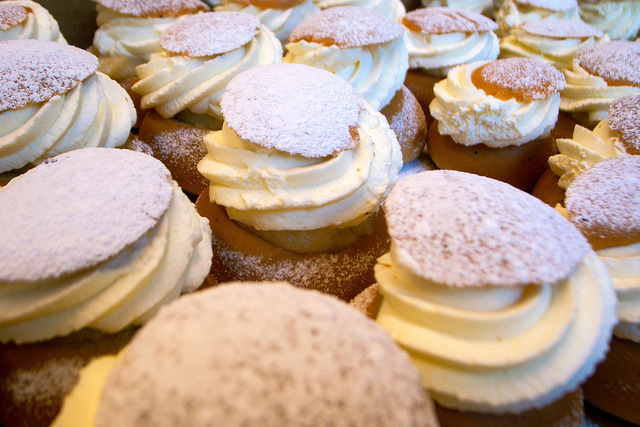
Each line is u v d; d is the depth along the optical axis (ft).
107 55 1.00
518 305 0.42
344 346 0.35
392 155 0.66
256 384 0.32
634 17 1.28
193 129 0.80
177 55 0.79
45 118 0.64
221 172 0.60
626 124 0.71
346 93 0.63
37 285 0.45
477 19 1.01
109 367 0.41
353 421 0.32
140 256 0.48
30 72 0.64
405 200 0.47
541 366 0.41
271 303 0.37
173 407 0.31
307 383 0.33
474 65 0.87
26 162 0.65
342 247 0.64
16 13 0.84
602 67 0.87
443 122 0.84
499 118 0.77
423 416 0.34
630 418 0.55
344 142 0.58
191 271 0.54
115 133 0.73
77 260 0.44
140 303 0.48
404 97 0.91
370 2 1.19
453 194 0.47
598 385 0.55
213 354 0.33
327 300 0.39
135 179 0.51
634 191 0.56
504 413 0.43
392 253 0.47
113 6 0.94
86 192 0.48
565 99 0.90
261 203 0.58
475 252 0.42
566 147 0.75
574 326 0.43
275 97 0.58
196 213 0.58
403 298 0.44
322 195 0.57
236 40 0.79
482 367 0.41
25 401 0.45
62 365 0.46
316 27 0.84
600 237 0.54
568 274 0.41
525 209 0.46
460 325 0.42
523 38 1.06
